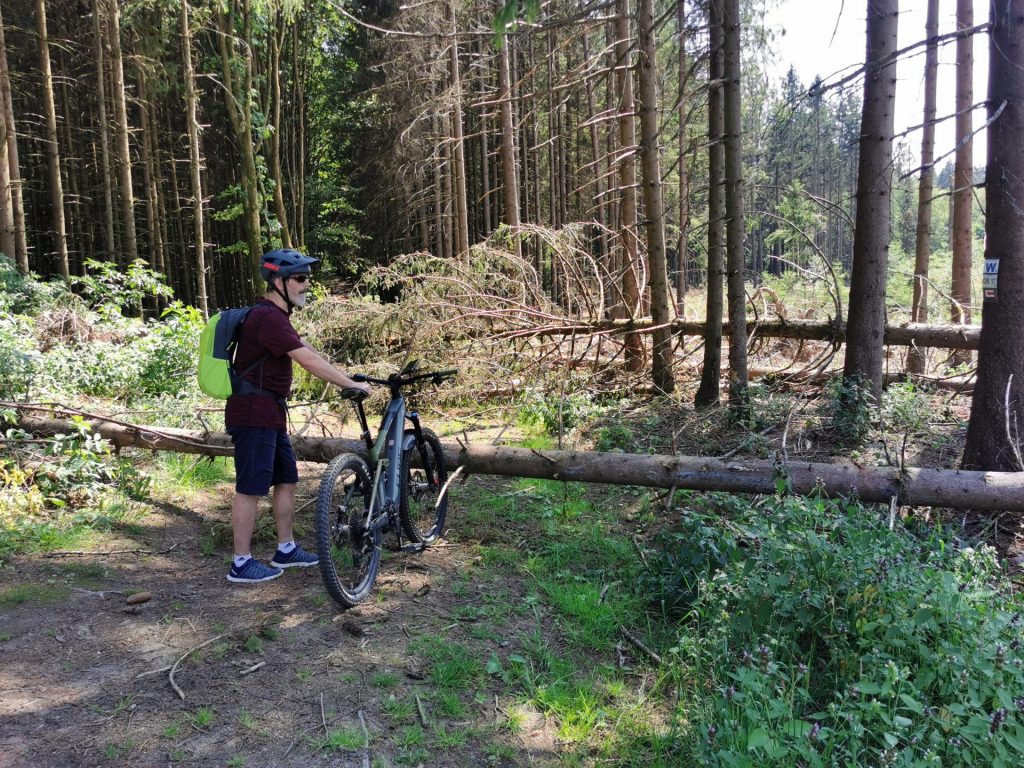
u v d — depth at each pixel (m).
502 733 2.69
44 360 6.83
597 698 2.92
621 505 5.34
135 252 17.00
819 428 6.85
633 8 13.01
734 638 3.07
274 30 18.55
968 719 2.45
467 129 24.48
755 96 11.99
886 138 6.34
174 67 18.50
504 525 4.94
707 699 2.73
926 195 11.62
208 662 3.07
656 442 6.99
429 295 9.21
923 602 2.87
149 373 7.84
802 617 2.94
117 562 4.08
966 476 4.19
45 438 5.57
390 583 3.96
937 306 13.54
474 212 27.03
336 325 8.95
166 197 26.31
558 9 9.64
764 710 2.40
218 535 4.56
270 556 4.30
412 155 21.50
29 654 3.05
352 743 2.56
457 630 3.44
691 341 10.61
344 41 27.39
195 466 5.69
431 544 4.54
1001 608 3.07
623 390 9.04
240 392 3.72
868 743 2.45
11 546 4.06
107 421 5.50
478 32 8.25
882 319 6.68
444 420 8.30
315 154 29.45
